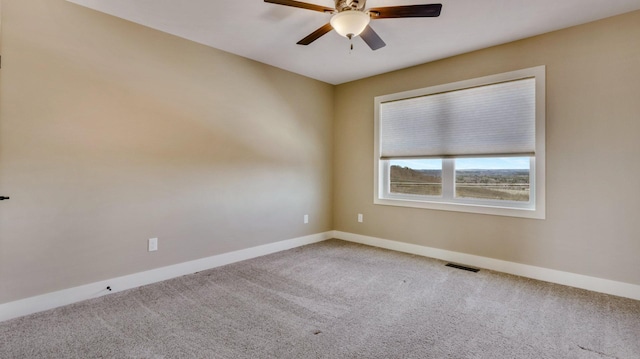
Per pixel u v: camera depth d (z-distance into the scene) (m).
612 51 2.53
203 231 3.15
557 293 2.57
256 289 2.65
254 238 3.62
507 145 3.11
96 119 2.46
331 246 4.13
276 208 3.86
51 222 2.27
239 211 3.46
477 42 3.04
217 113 3.24
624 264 2.50
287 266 3.27
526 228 2.97
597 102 2.60
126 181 2.63
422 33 2.83
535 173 2.91
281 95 3.87
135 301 2.40
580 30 2.66
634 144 2.45
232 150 3.39
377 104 4.11
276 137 3.83
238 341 1.85
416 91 3.72
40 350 1.75
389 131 4.02
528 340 1.88
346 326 2.03
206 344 1.81
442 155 3.56
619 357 1.71
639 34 2.43
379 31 2.79
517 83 3.04
